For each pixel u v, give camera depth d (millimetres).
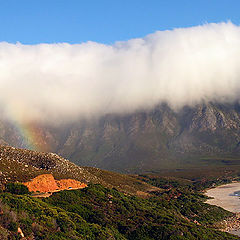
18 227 39375
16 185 62938
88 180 94500
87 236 49844
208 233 77812
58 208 55594
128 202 79000
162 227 67250
